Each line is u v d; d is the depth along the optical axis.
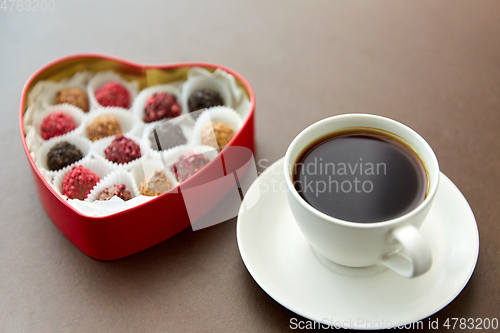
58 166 0.49
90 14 0.67
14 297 0.43
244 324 0.41
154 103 0.54
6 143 0.53
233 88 0.53
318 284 0.41
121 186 0.48
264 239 0.43
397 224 0.37
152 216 0.44
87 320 0.42
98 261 0.45
